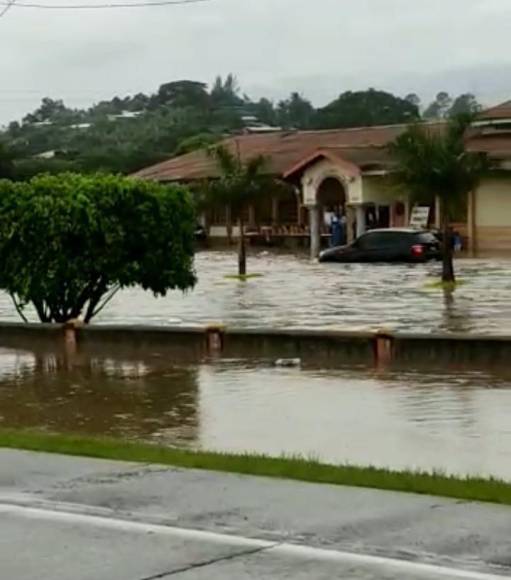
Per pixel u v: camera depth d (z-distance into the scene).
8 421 15.69
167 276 24.64
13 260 24.00
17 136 134.50
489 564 7.75
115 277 24.11
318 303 31.88
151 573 7.70
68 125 142.00
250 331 21.23
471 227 57.78
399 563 7.79
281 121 150.50
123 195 23.98
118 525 8.88
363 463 12.45
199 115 142.88
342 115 129.12
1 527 8.91
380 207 62.22
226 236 69.69
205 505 9.41
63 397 17.45
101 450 11.87
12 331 23.34
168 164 77.50
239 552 8.13
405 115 123.12
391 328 25.05
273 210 69.81
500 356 19.27
